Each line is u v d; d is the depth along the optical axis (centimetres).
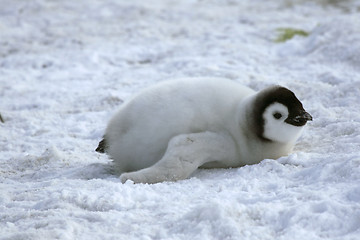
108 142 1385
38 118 2195
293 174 1186
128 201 1098
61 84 2848
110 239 920
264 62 2895
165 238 909
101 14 4709
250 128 1300
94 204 1095
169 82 1416
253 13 4544
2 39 3978
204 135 1289
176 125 1295
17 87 2827
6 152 1753
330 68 2611
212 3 5106
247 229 898
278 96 1277
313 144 1488
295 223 898
